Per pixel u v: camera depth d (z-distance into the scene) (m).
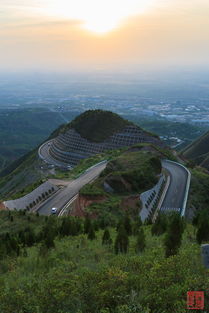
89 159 98.12
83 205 50.09
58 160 121.50
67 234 29.91
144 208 50.78
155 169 68.75
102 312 8.88
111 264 15.16
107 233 23.84
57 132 164.88
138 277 10.59
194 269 12.34
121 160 71.12
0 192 112.38
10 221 40.62
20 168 130.75
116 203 48.94
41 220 40.47
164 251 17.56
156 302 9.01
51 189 63.84
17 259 20.16
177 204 56.69
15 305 9.70
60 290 10.05
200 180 73.69
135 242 22.23
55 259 18.70
